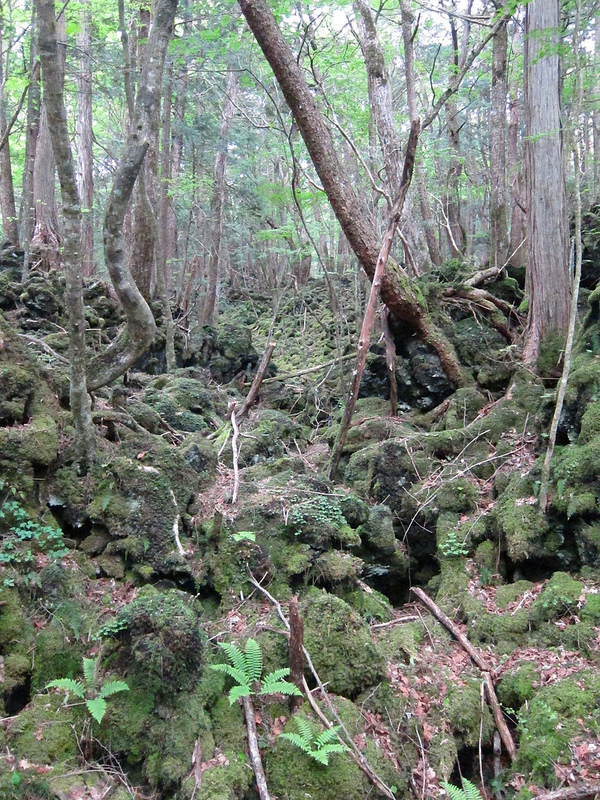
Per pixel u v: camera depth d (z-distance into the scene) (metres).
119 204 4.54
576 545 4.94
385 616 4.83
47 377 5.27
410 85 9.51
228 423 7.36
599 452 4.94
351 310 14.83
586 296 7.60
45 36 3.75
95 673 3.40
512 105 12.70
